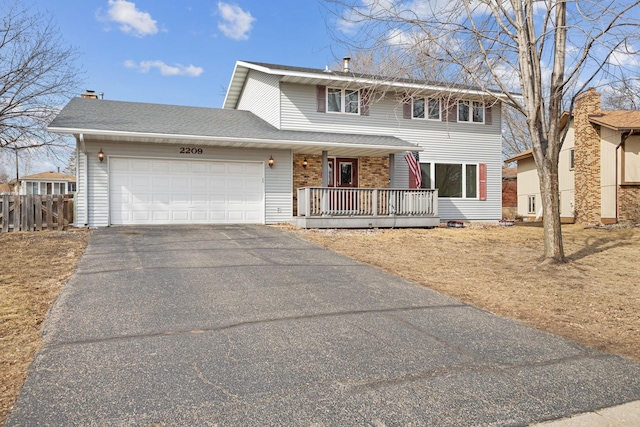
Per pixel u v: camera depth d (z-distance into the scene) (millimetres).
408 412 3236
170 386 3553
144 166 13781
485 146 18906
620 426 3146
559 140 9531
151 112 15703
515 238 13805
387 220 15234
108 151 13344
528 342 4816
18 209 12141
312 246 11000
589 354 4516
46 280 6914
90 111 14555
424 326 5250
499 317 5730
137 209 13719
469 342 4758
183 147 14156
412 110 17766
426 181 17969
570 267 9031
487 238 13680
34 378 3643
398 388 3619
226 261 8742
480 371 4004
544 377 3920
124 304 5793
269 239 11750
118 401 3291
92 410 3158
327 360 4156
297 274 7852
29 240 10477
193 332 4840
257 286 6922
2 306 5492
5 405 3201
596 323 5594
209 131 13766
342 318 5453
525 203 26156
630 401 3514
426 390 3598
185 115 16031
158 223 13961
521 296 6867
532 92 9078
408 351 4441
